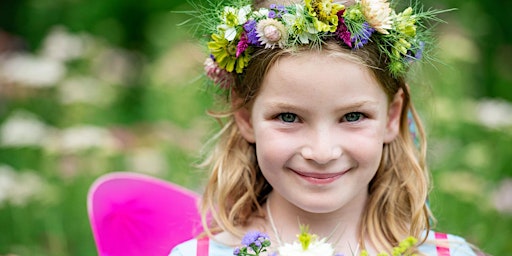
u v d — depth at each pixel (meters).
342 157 1.79
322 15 1.77
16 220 3.43
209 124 2.57
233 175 2.08
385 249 1.97
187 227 2.34
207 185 2.12
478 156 3.35
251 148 2.09
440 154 3.29
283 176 1.83
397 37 1.84
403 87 1.96
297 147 1.79
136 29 5.79
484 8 5.43
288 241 1.95
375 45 1.83
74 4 5.54
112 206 2.32
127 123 4.98
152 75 4.40
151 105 4.34
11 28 5.95
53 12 5.55
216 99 2.21
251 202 2.06
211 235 2.04
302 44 1.77
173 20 4.74
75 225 3.45
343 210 1.95
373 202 2.01
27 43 5.61
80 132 3.68
